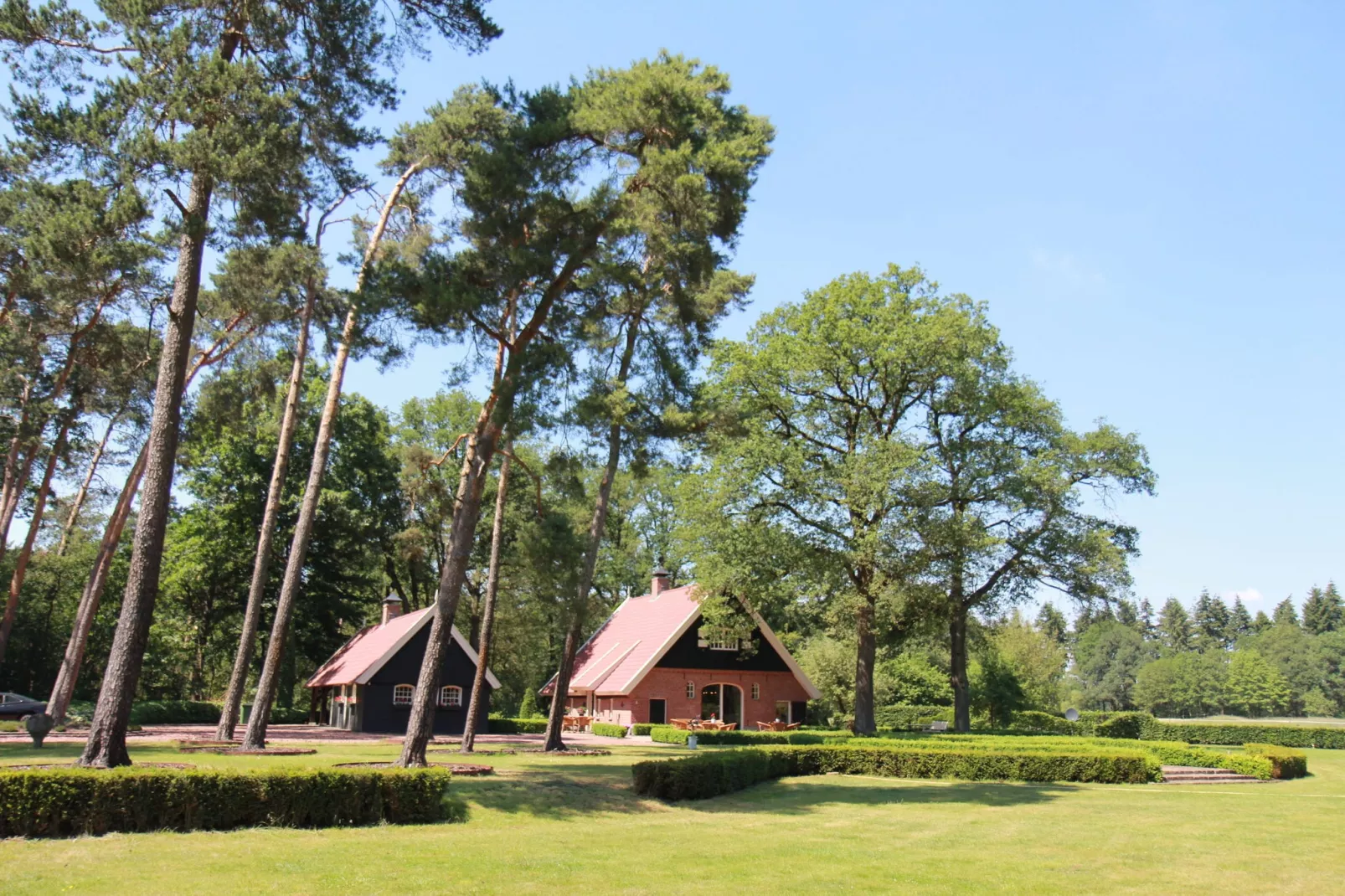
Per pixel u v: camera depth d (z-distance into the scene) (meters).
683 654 42.34
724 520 32.66
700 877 10.62
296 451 44.66
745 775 20.20
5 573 45.66
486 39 15.55
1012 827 15.15
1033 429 35.56
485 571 51.16
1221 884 10.91
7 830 10.73
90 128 14.57
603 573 58.66
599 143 19.12
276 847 11.09
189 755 19.48
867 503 30.81
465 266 17.19
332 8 15.16
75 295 20.47
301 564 22.14
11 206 20.98
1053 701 57.03
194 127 14.80
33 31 14.81
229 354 24.86
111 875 9.34
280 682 47.00
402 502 46.41
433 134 20.62
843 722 46.62
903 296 34.09
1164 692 106.25
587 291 18.41
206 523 43.31
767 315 36.00
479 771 18.02
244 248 18.02
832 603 33.31
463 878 10.02
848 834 14.15
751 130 22.25
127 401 27.91
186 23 14.41
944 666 55.72
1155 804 18.70
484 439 18.02
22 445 27.75
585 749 26.59
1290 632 116.62
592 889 9.80
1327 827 15.69
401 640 38.00
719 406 22.69
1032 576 35.28
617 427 20.64
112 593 47.50
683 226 18.83
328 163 17.39
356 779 13.09
